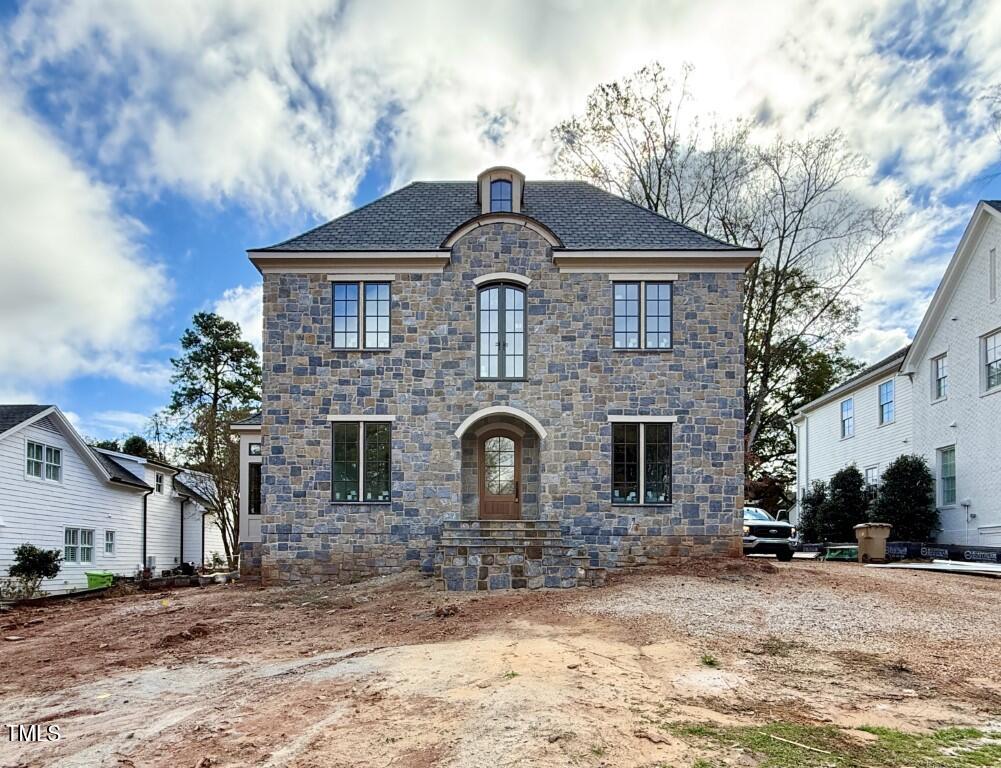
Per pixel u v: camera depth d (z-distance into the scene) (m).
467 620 10.68
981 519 19.19
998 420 18.64
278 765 5.45
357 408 16.28
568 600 11.87
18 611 15.26
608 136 28.92
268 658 9.12
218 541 35.84
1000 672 7.76
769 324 28.28
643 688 6.99
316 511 16.02
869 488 24.41
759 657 8.34
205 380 43.59
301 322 16.44
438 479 16.08
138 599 16.25
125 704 7.39
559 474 16.06
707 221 28.64
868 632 9.51
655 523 15.92
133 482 26.23
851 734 5.80
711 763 5.18
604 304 16.44
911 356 22.55
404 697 6.87
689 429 16.17
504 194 17.55
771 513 39.44
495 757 5.31
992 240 19.06
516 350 16.50
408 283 16.53
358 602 13.00
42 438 21.31
